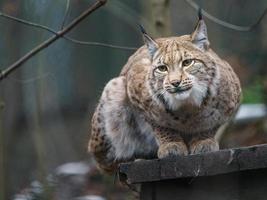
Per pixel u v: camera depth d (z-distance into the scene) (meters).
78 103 29.39
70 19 26.64
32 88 24.28
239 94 10.67
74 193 17.89
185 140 10.67
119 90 11.20
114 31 29.19
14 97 24.64
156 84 9.93
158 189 8.68
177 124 10.23
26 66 24.33
